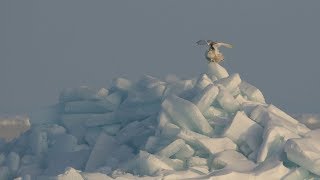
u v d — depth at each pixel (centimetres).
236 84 4091
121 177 3469
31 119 4722
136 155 3725
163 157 3675
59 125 4641
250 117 3859
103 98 4528
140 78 4541
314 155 3519
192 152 3703
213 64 4341
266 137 3662
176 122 3862
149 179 3453
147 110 4238
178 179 3459
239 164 3603
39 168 4222
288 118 3962
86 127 4412
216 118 3900
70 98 4669
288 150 3550
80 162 4125
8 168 4266
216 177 3428
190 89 4134
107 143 4100
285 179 3500
